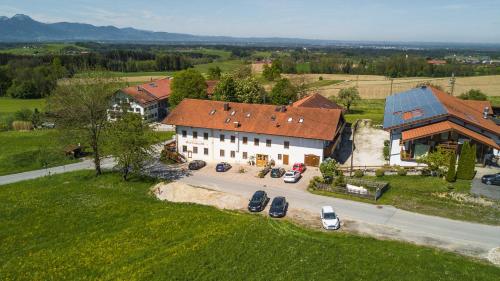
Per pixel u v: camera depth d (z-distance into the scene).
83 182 56.12
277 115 63.97
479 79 161.25
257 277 29.61
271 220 40.81
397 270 29.91
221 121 65.19
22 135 87.56
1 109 127.00
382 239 36.38
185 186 51.88
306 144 59.84
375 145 71.50
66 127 58.78
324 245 34.53
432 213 41.91
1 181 58.88
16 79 155.00
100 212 44.16
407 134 55.19
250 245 34.66
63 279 30.73
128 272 31.12
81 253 34.66
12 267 32.69
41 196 49.78
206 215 42.25
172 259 32.72
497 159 55.88
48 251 35.28
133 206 45.84
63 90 59.91
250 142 63.22
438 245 35.12
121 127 55.84
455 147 53.09
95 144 59.22
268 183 53.84
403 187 49.12
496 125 61.50
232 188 52.19
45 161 68.62
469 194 44.97
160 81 122.69
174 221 40.84
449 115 54.38
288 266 31.02
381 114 103.69
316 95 84.81
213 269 31.08
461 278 28.77
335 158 64.12
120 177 57.97
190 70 103.75
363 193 46.94
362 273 29.61
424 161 51.88
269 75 156.50
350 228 38.97
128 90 101.94
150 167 63.31
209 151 66.25
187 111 68.75
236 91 96.50
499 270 30.22
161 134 85.56
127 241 36.66
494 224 38.94
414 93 76.50
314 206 45.19
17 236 38.59
